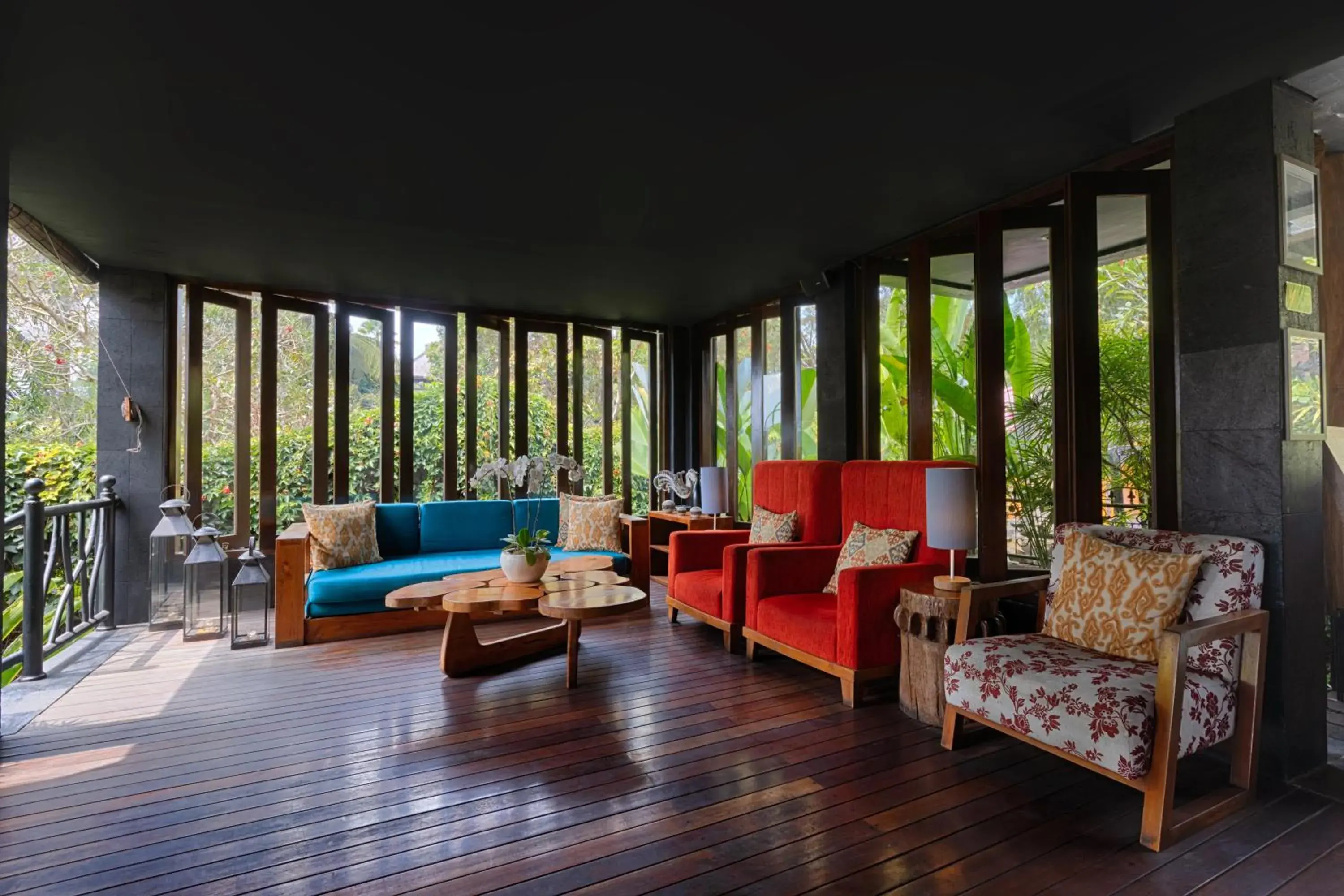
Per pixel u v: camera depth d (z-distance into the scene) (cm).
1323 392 250
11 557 508
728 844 192
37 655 339
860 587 302
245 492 499
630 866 182
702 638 423
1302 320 246
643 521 538
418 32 206
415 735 270
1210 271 258
